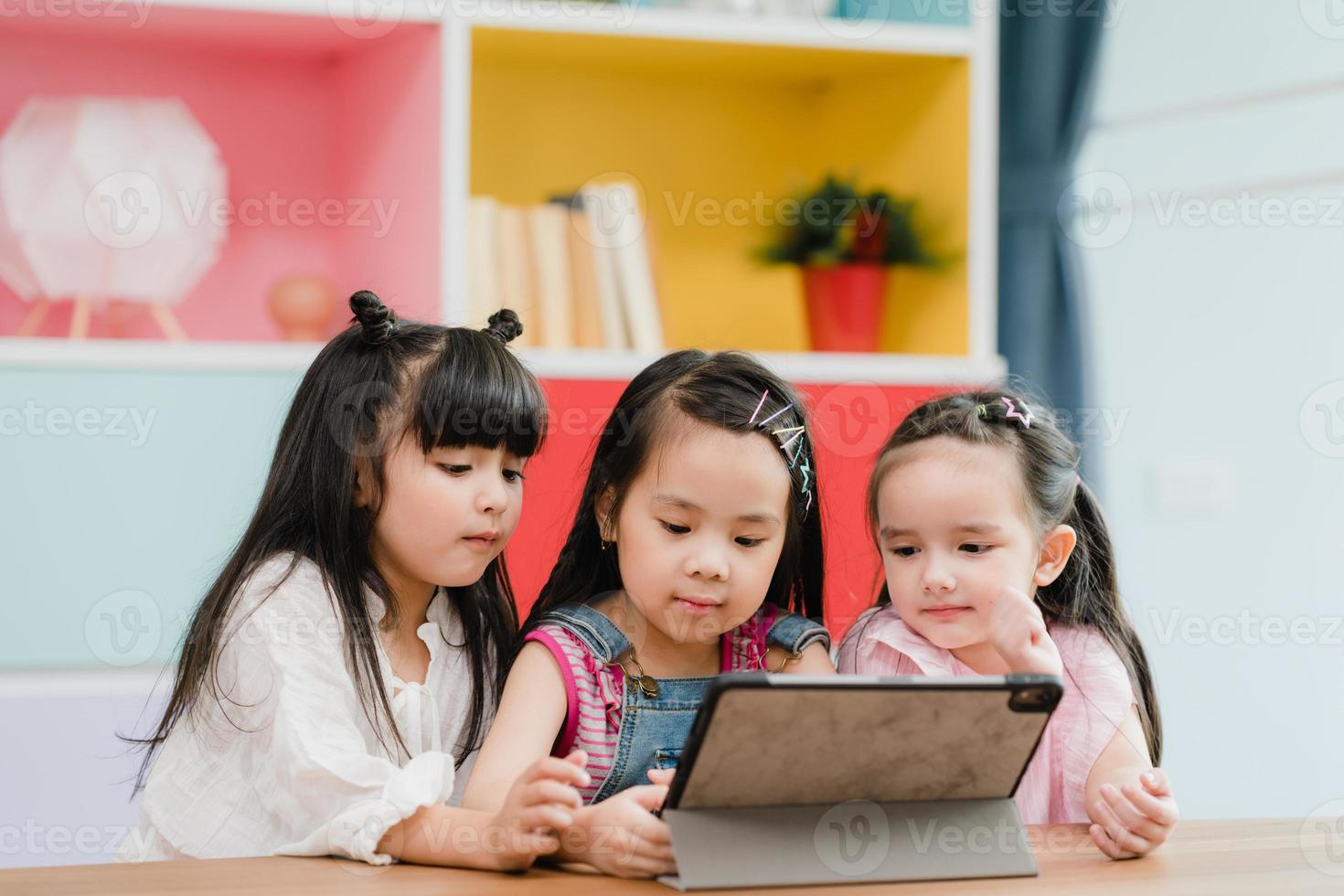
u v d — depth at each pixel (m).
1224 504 2.58
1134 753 1.19
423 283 2.01
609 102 2.40
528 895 0.79
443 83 1.97
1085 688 1.23
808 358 2.08
